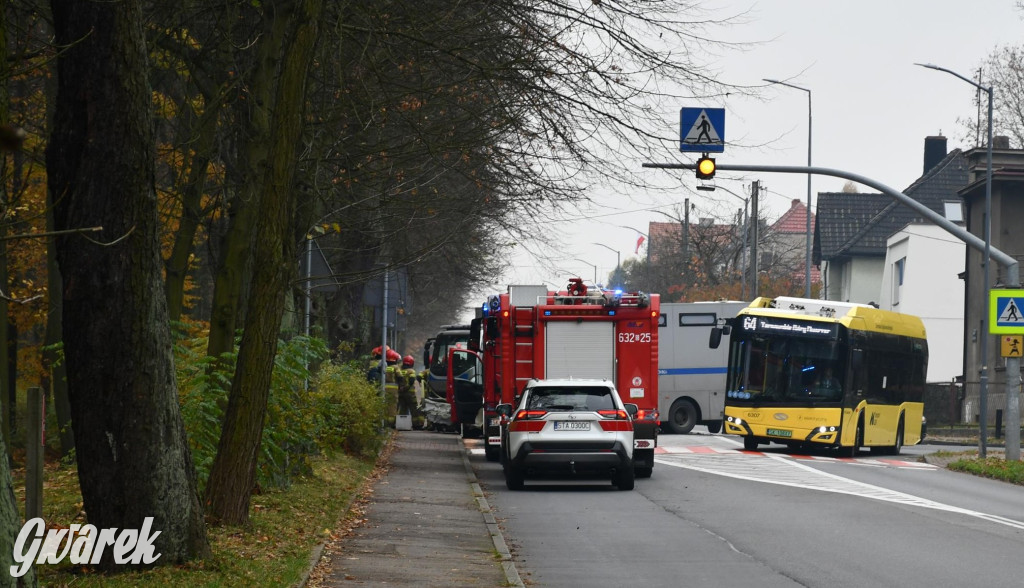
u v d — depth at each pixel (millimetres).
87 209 13742
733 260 114562
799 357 47375
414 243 40094
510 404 37281
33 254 36781
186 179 25172
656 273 121875
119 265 13883
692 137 24719
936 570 18078
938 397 80500
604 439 30672
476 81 24641
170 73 26266
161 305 14297
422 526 21797
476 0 23938
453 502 26234
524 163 25984
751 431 47656
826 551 20188
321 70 25172
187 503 14750
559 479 35406
